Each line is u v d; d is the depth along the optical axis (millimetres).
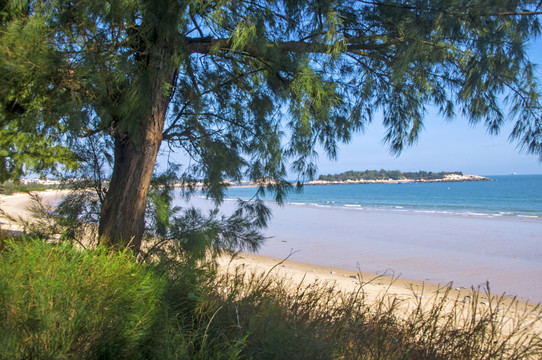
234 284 3316
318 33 3246
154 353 1977
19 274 2084
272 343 2252
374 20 3324
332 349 2312
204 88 4105
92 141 3932
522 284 9312
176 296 2766
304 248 15078
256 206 4137
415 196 70500
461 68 3381
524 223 25172
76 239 3580
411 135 3828
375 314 3111
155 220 3990
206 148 4035
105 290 2111
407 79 3527
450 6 2834
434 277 10125
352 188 134500
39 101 3027
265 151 4004
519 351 2834
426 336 2852
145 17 2852
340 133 3857
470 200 55125
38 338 1641
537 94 3049
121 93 3033
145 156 3416
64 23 2846
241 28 3199
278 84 3865
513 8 2855
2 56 2738
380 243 16531
